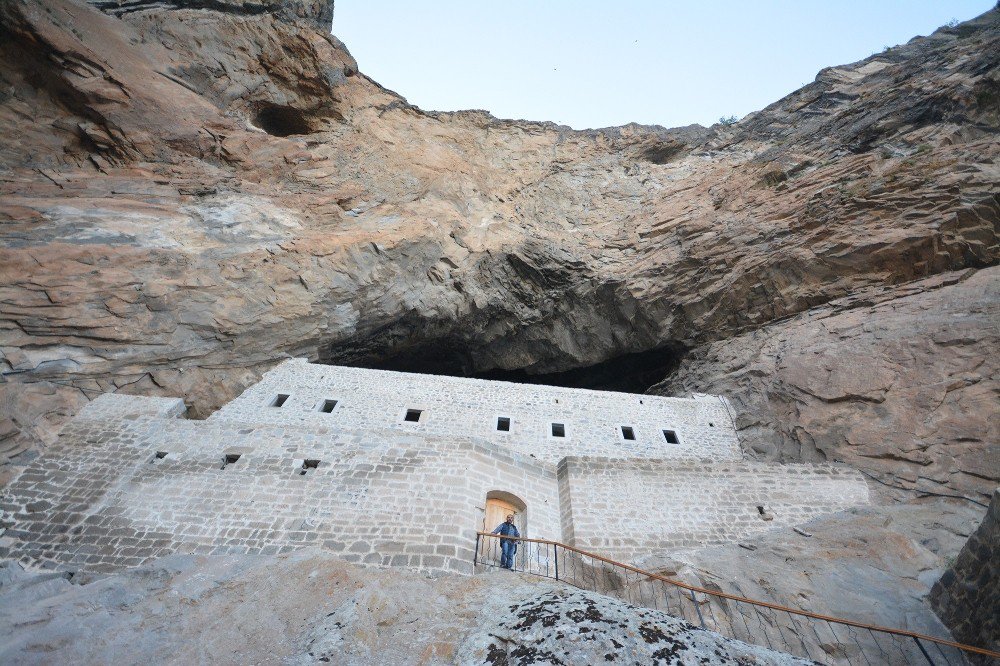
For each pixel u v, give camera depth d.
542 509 9.48
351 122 20.83
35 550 7.34
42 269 10.75
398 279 16.72
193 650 4.96
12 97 13.66
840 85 26.34
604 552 8.64
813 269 15.12
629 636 4.45
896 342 11.51
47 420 9.39
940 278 12.86
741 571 7.66
